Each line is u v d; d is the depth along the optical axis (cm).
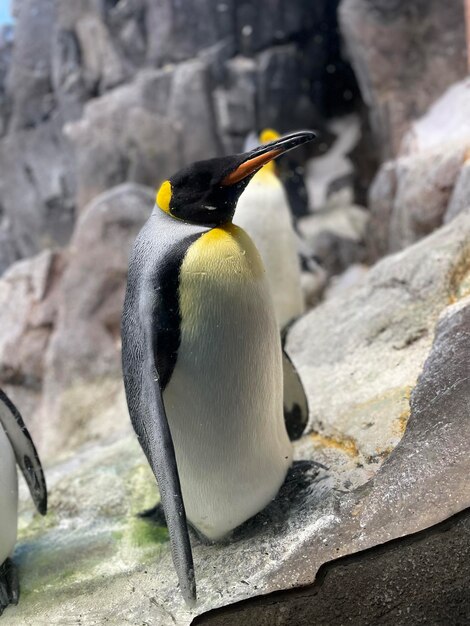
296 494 131
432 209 268
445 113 348
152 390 115
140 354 119
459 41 372
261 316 121
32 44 526
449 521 109
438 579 107
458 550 107
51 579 138
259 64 473
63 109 510
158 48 474
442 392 125
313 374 173
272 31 478
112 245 349
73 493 163
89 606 127
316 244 418
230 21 468
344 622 110
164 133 463
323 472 134
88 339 338
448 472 114
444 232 185
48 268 371
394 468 119
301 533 121
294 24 482
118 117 467
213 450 123
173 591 123
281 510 129
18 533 156
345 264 413
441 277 168
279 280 229
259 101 473
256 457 125
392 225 309
